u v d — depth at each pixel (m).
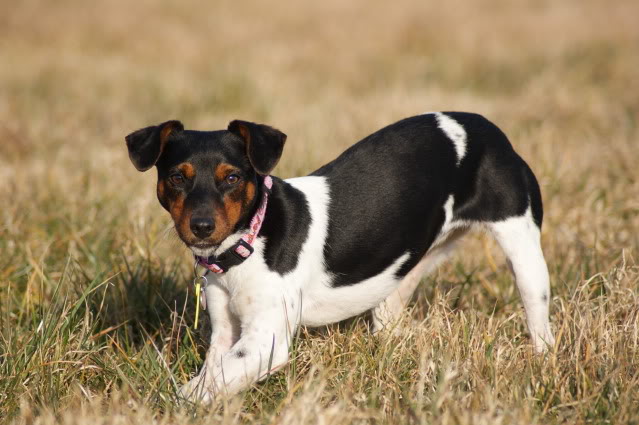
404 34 26.03
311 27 27.56
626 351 6.65
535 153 11.98
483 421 5.51
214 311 6.79
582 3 30.97
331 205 6.89
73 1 30.70
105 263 9.09
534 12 29.38
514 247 7.41
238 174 6.32
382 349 6.82
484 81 20.95
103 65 22.02
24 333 7.43
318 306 7.02
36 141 14.38
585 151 12.55
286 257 6.53
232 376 6.20
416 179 7.17
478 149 7.49
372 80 20.80
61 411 6.05
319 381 6.21
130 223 9.83
